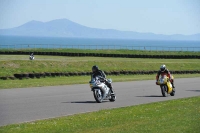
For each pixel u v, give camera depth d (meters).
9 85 45.81
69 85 49.38
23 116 25.72
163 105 32.69
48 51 124.06
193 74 86.06
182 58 126.25
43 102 32.91
